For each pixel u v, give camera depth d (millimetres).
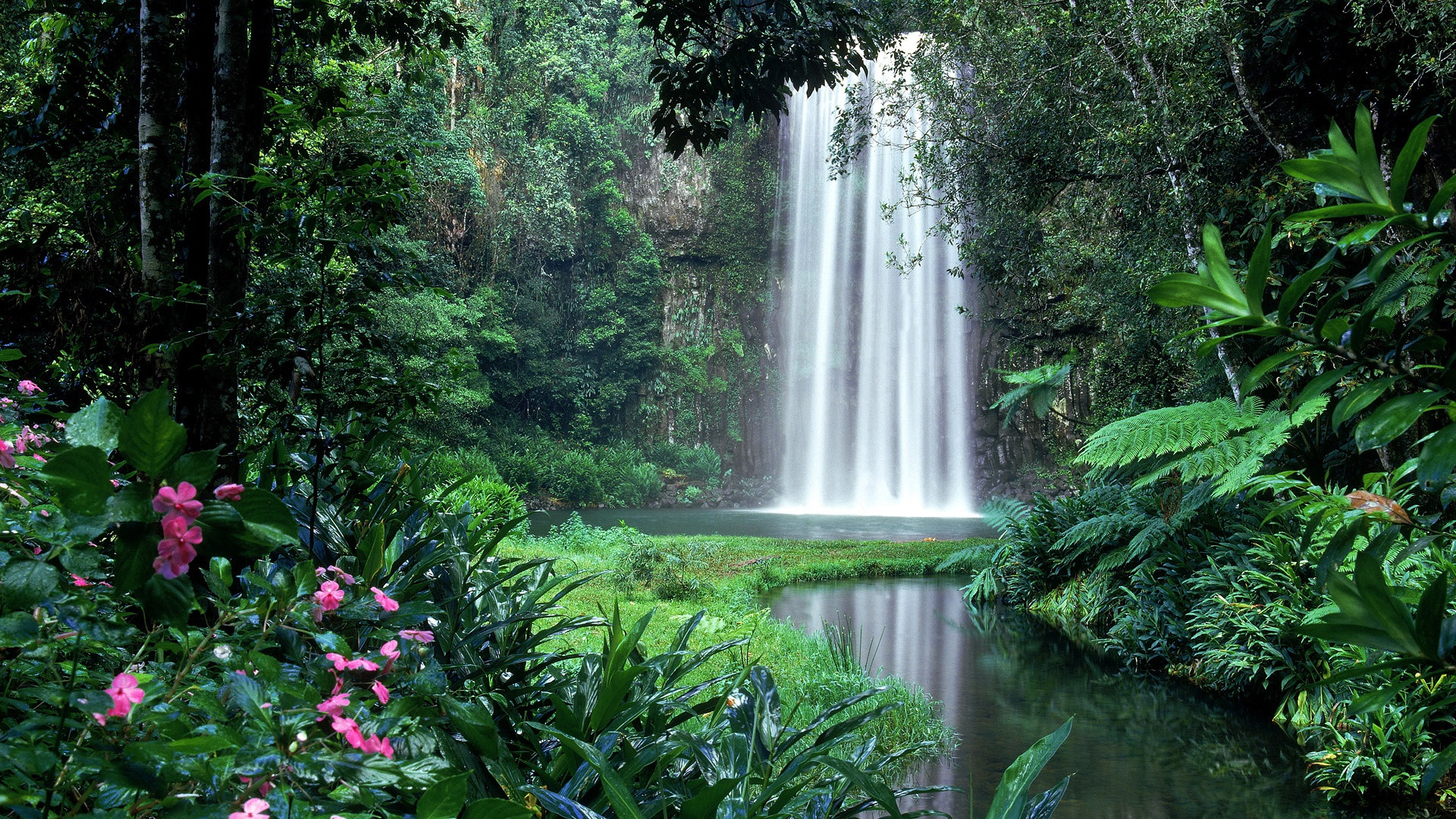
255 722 925
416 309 24031
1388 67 6078
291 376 2551
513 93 32375
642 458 33781
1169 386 10086
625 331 34969
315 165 2631
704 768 1671
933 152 8523
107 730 961
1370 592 1120
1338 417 1015
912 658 7352
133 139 3809
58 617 934
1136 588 7949
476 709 1240
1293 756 4836
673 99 4531
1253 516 7078
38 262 3105
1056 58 7059
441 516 2646
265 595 1400
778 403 35375
